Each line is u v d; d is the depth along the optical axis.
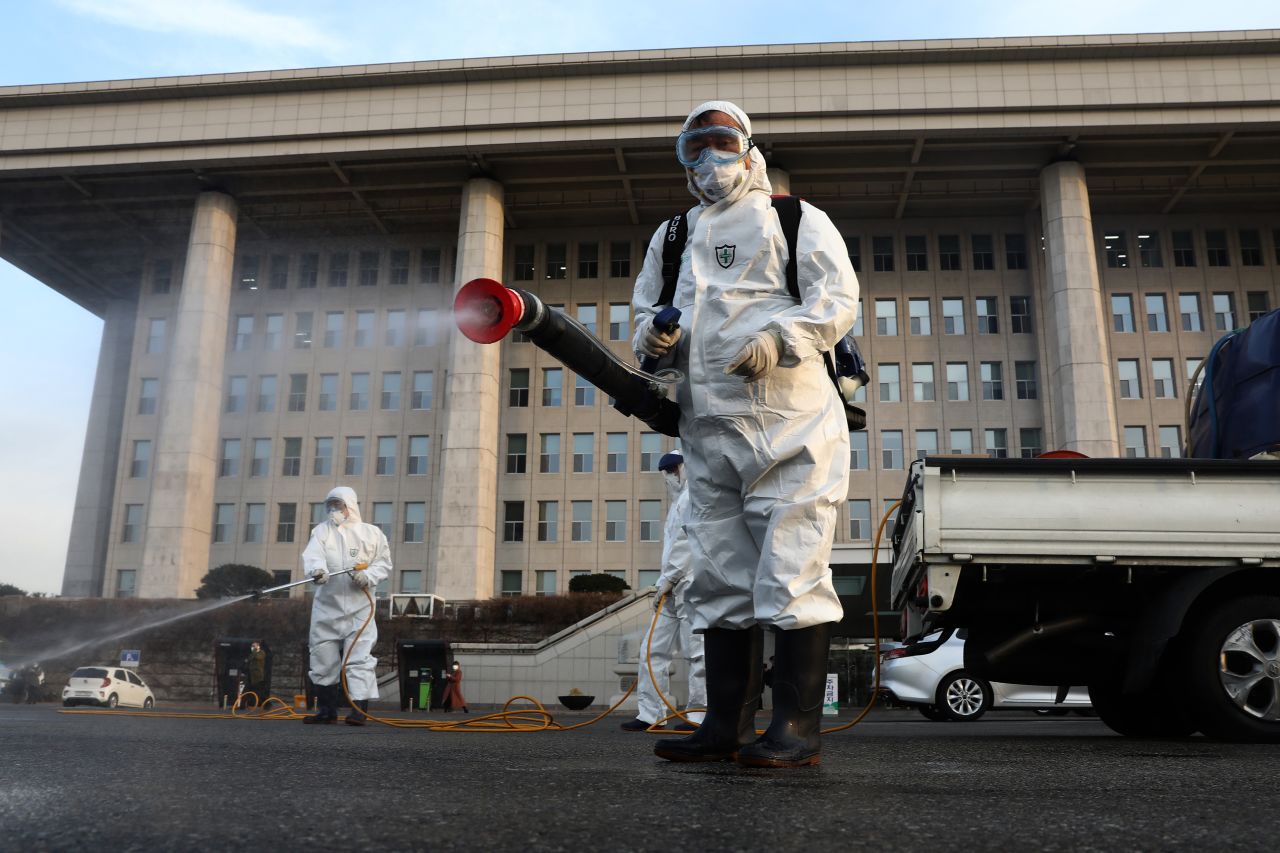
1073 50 39.53
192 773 2.57
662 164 43.16
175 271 51.19
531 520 44.88
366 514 45.56
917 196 45.06
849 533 43.41
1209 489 5.38
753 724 3.24
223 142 42.59
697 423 3.13
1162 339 44.78
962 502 5.36
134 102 43.28
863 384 3.39
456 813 1.80
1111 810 1.96
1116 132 39.78
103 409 53.06
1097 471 5.38
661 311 3.09
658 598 8.80
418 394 46.81
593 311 47.25
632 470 45.06
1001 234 46.72
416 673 21.25
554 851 1.45
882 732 7.76
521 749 4.21
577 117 40.94
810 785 2.39
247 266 49.38
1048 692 14.38
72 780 2.33
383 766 2.93
